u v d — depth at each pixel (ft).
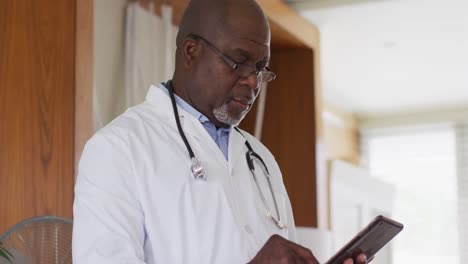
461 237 23.56
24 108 8.92
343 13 15.64
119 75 12.21
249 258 5.78
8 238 7.02
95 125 11.11
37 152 8.89
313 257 5.20
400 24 16.29
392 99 22.31
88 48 9.46
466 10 15.46
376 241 5.52
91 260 5.28
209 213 5.77
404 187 24.31
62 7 9.30
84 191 5.57
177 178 5.79
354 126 24.34
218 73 5.98
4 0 9.05
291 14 15.11
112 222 5.42
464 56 18.42
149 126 6.03
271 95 16.21
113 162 5.64
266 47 6.11
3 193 8.64
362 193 18.81
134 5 12.39
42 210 8.81
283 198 6.73
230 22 6.01
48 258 7.15
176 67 6.39
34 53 9.08
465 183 23.57
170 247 5.62
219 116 6.12
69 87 9.20
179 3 12.79
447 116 23.30
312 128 15.90
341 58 18.60
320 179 15.97
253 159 6.59
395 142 24.54
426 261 23.84
